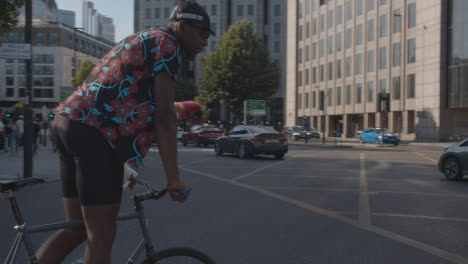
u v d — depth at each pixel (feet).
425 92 142.72
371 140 128.57
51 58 287.69
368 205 23.79
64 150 7.16
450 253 14.70
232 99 153.48
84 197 6.63
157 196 7.21
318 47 204.64
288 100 227.40
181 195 6.56
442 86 136.05
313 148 97.40
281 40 252.62
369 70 173.47
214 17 253.44
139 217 7.32
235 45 154.40
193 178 36.45
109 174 6.69
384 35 165.78
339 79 190.70
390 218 20.34
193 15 6.89
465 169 34.96
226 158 60.75
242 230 17.74
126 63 6.65
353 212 21.72
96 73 6.89
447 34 135.54
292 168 45.91
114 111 6.64
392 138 114.21
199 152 74.64
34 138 62.64
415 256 14.33
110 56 6.87
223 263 13.39
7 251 14.17
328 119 201.26
